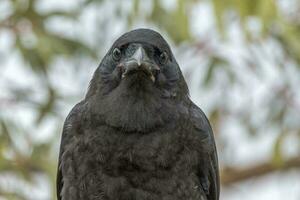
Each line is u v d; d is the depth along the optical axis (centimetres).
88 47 1647
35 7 1642
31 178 1587
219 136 1772
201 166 1137
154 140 1101
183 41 1580
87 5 1639
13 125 1606
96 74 1138
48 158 1569
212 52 1666
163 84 1114
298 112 1734
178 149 1109
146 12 1555
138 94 1100
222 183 1830
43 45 1625
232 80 1703
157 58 1114
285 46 1677
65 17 1645
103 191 1105
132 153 1098
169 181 1108
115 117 1098
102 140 1102
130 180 1102
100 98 1114
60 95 1639
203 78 1686
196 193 1127
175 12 1510
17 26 1645
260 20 1509
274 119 1745
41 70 1648
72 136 1120
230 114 1767
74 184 1116
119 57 1116
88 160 1107
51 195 1536
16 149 1593
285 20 1614
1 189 1582
